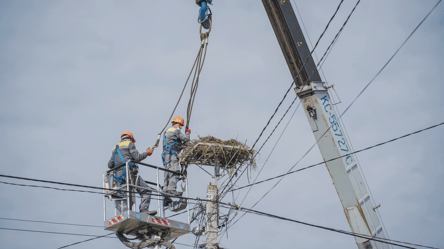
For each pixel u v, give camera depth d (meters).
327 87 13.66
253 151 15.09
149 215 12.57
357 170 13.19
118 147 12.96
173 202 13.81
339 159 13.12
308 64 13.65
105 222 12.62
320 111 13.45
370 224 12.70
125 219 12.13
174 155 13.91
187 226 13.37
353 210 12.81
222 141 14.93
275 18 13.84
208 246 14.90
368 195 12.99
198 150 14.52
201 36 12.70
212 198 15.27
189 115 13.99
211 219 15.16
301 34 13.81
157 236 12.99
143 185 13.04
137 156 12.91
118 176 12.73
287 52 13.77
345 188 12.97
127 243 13.05
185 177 13.98
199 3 12.72
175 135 14.07
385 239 12.66
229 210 14.74
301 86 13.65
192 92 13.68
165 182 13.85
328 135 13.30
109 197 12.83
